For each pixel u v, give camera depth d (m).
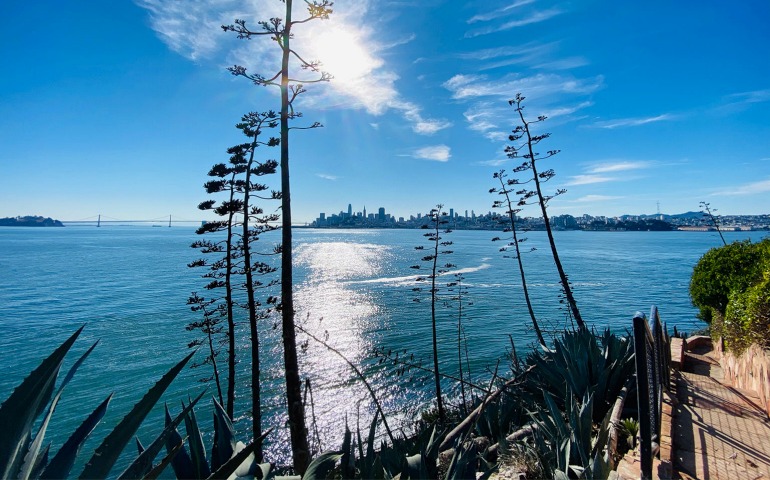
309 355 36.47
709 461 3.46
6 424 1.35
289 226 10.86
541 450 4.63
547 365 7.54
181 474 2.45
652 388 3.57
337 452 2.72
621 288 70.31
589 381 6.16
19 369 33.97
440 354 35.56
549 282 77.06
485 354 34.56
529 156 18.23
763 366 4.77
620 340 8.07
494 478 4.62
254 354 14.73
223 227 15.09
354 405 26.61
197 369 33.28
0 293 69.50
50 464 1.44
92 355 36.56
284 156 10.95
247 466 2.22
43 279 86.56
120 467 19.62
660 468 3.23
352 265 115.12
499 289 69.12
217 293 67.62
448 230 20.69
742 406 4.63
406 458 4.00
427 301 59.81
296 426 9.93
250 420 24.69
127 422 1.49
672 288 70.50
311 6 10.34
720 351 7.66
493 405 7.82
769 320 5.28
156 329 45.28
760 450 3.62
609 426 4.35
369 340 41.19
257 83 11.02
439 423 13.24
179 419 1.68
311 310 55.62
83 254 151.75
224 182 14.62
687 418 4.35
